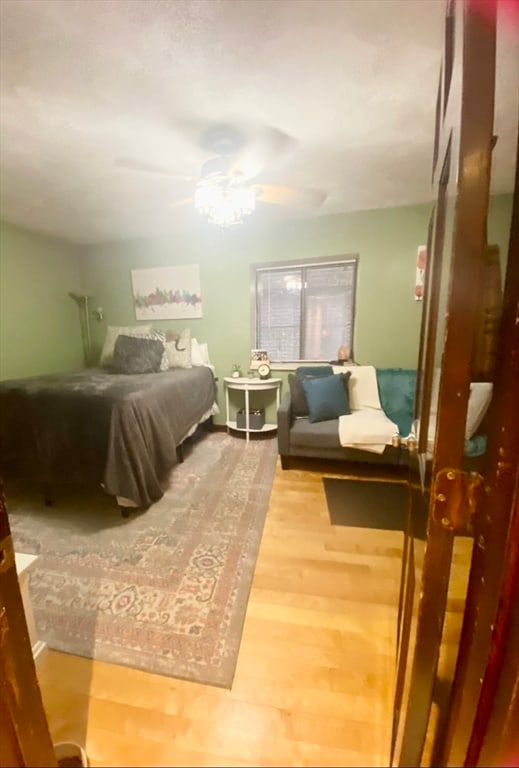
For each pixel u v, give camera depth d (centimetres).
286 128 176
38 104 154
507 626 52
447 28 75
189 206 281
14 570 66
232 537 191
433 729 84
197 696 111
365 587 154
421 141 189
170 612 142
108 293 402
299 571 164
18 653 67
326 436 266
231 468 286
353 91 148
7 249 319
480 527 52
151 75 137
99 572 164
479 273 46
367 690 111
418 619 61
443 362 49
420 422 102
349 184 250
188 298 381
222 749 97
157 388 240
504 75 50
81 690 113
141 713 106
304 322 358
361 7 109
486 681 57
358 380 314
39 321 354
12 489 251
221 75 138
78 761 95
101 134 179
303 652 124
